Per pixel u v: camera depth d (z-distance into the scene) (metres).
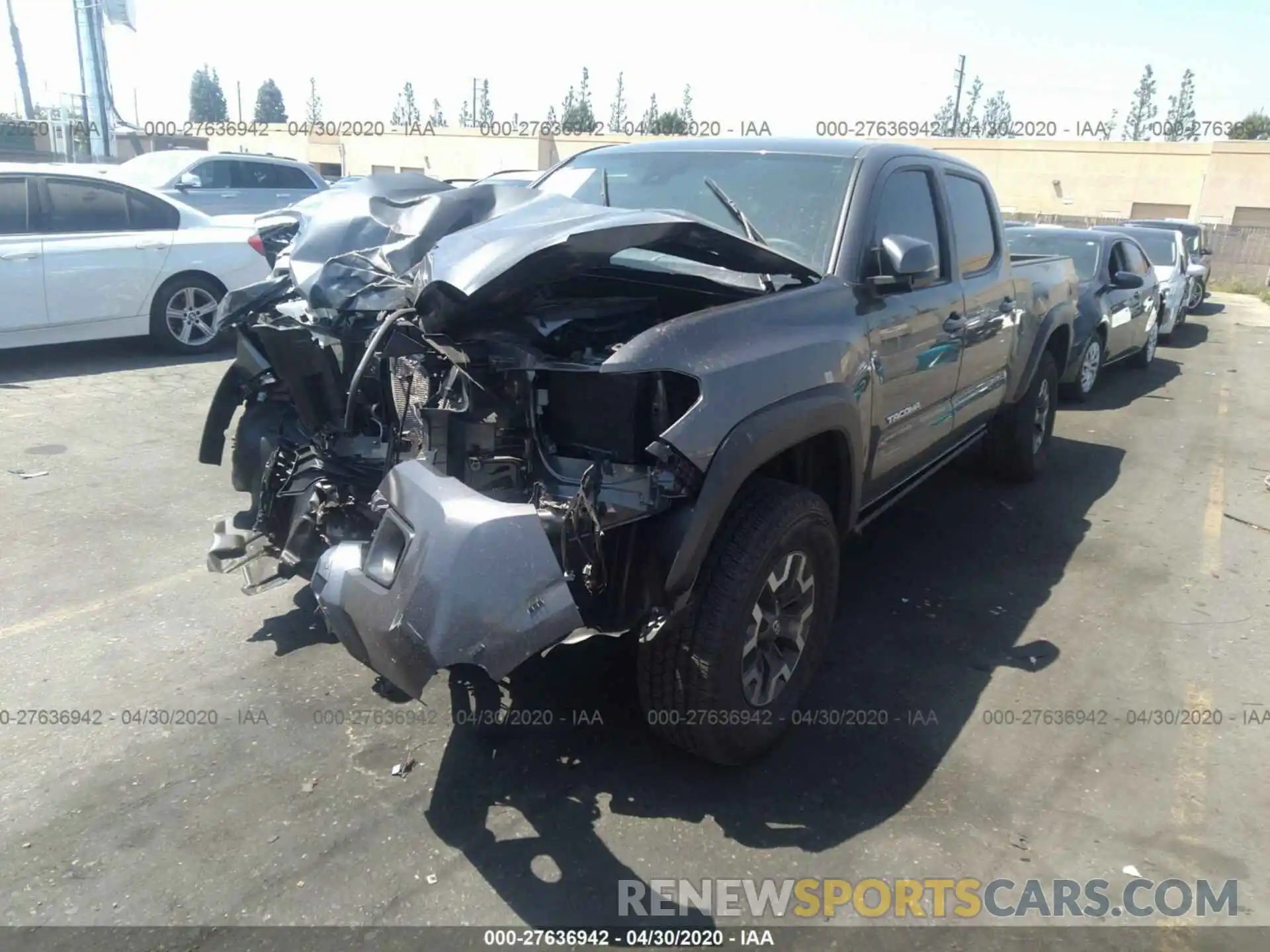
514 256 2.80
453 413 3.01
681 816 3.03
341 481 3.47
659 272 3.42
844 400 3.42
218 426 4.27
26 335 8.16
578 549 2.79
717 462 2.83
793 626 3.35
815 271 3.58
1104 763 3.41
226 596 4.37
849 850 2.92
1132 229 15.31
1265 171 34.06
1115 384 10.77
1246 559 5.41
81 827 2.87
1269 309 21.77
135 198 8.87
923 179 4.50
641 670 3.05
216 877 2.70
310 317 3.51
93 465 5.98
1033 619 4.54
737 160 4.29
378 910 2.61
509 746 3.34
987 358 5.10
